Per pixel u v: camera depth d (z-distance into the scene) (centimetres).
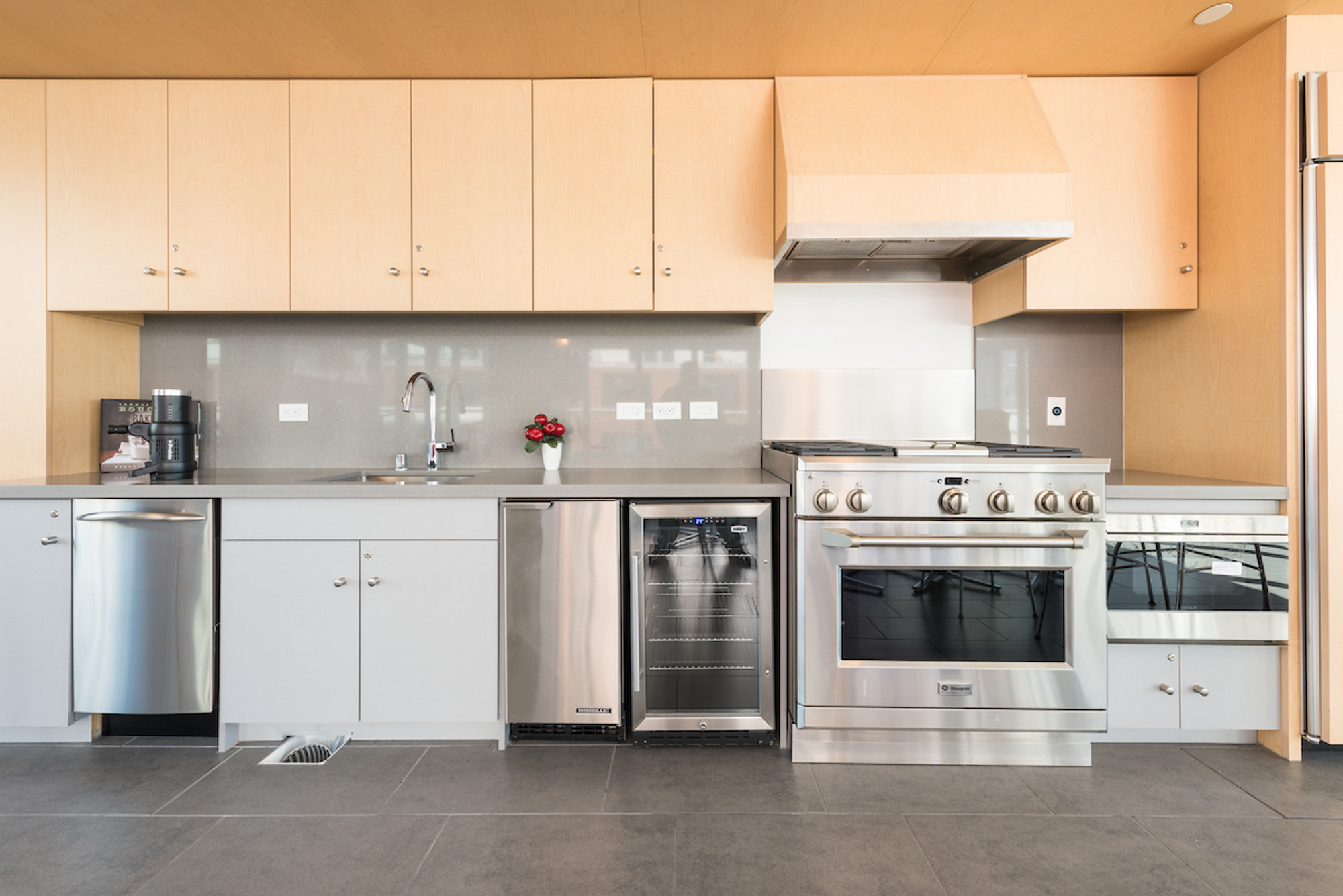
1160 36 217
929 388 276
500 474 259
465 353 278
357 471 268
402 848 167
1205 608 214
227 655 215
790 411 278
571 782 199
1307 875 157
